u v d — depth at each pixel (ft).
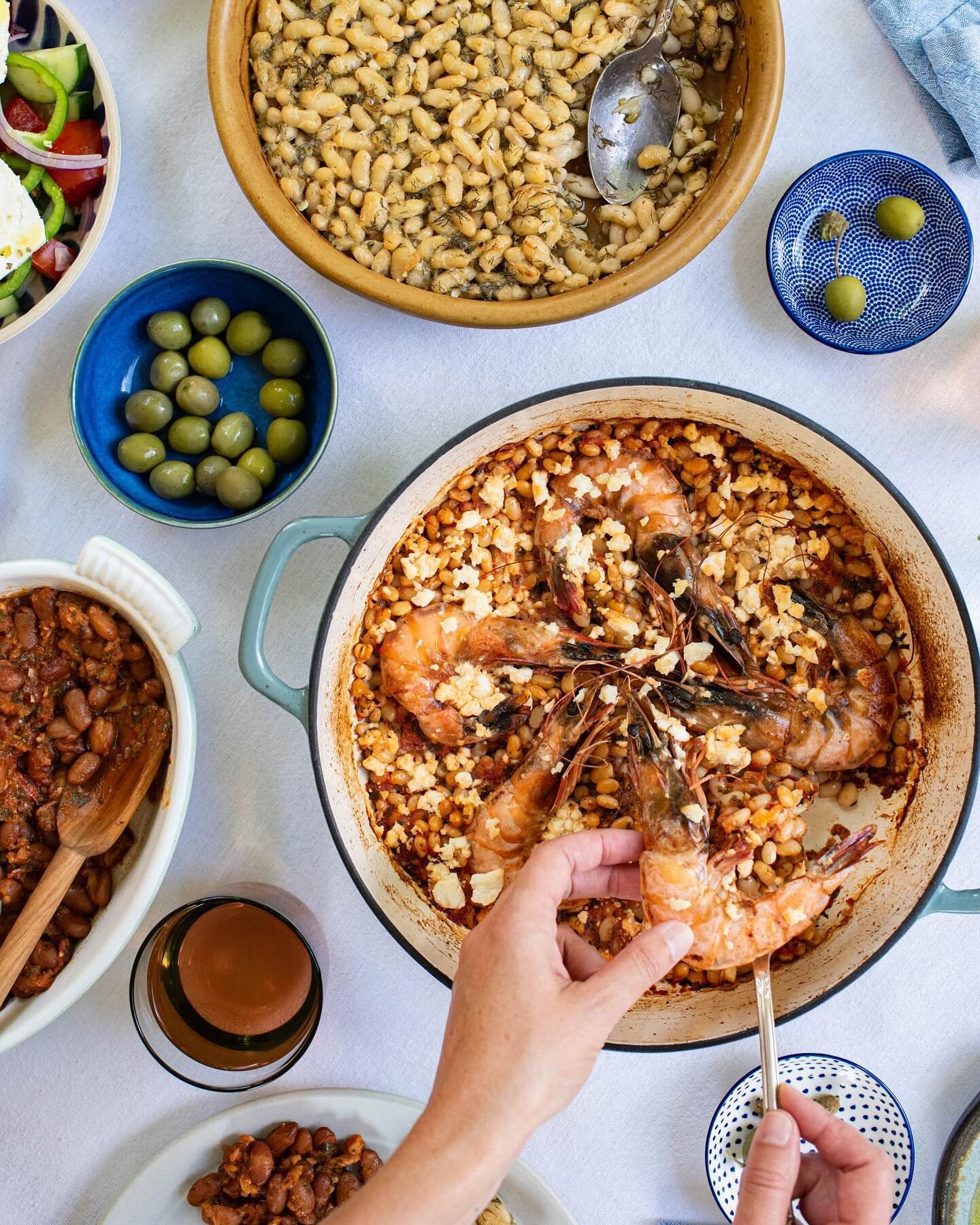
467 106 2.30
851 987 2.48
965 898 2.18
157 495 2.40
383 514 2.14
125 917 2.25
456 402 2.46
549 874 2.02
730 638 2.27
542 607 2.36
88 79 2.33
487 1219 2.43
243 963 2.48
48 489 2.48
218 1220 2.42
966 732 2.17
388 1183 1.81
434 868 2.34
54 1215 2.53
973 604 2.44
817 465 2.27
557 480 2.34
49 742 2.35
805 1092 2.43
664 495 2.30
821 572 2.33
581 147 2.35
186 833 2.48
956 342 2.44
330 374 2.31
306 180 2.33
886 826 2.32
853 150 2.44
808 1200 2.27
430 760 2.36
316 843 2.48
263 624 2.19
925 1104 2.47
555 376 2.45
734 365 2.45
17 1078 2.52
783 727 2.26
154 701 2.38
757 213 2.43
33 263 2.35
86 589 2.31
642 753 2.17
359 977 2.49
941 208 2.40
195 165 2.44
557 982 1.92
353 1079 2.51
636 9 2.30
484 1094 1.85
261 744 2.48
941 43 2.36
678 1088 2.49
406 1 2.31
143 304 2.37
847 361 2.44
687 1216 2.49
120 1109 2.52
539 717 2.33
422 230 2.33
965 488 2.44
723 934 2.15
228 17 2.20
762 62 2.19
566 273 2.30
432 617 2.31
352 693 2.34
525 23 2.31
